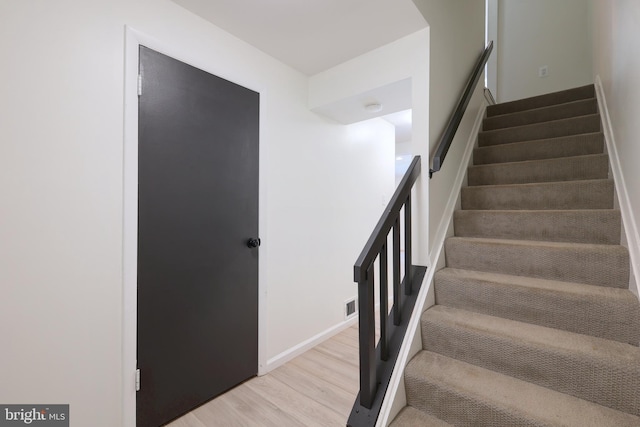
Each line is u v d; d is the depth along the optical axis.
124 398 1.39
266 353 2.12
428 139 1.78
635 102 1.30
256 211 2.06
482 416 1.12
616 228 1.48
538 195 1.89
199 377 1.72
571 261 1.44
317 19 1.73
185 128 1.65
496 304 1.47
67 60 1.23
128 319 1.40
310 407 1.73
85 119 1.28
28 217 1.14
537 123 2.52
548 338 1.23
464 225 1.98
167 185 1.56
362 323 1.18
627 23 1.43
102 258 1.33
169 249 1.57
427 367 1.32
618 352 1.09
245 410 1.70
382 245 1.31
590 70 3.40
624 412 1.03
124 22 1.40
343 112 2.55
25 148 1.13
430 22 1.81
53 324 1.20
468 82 2.41
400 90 2.08
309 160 2.50
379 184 3.45
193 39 1.68
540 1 3.69
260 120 2.08
